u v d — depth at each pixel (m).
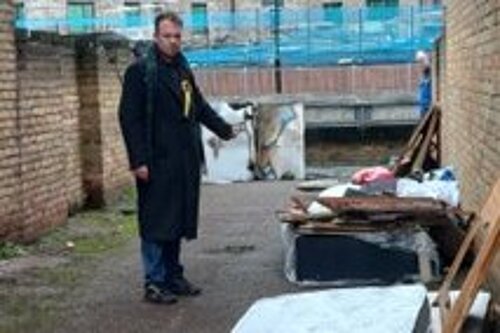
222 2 39.41
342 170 25.11
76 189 16.45
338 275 10.40
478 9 11.01
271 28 37.69
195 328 8.84
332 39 35.97
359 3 39.66
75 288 10.58
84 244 13.43
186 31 38.19
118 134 18.02
